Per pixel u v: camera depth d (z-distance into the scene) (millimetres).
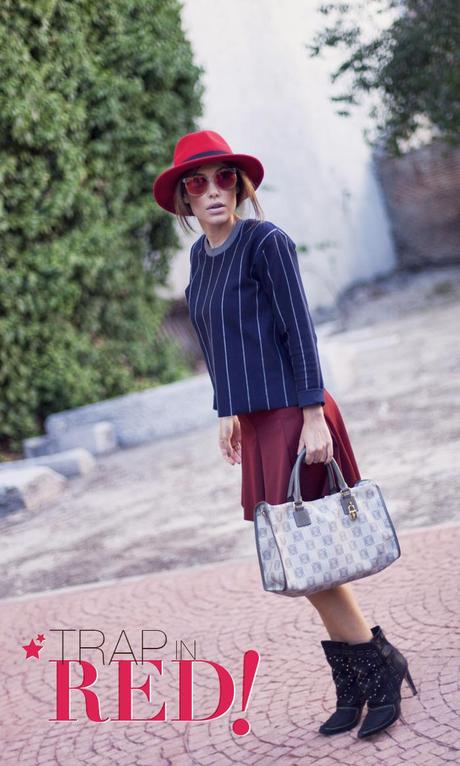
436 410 8867
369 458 7512
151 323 14523
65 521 7906
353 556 2648
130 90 13320
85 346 12977
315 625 4039
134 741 3266
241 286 2766
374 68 11023
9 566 6699
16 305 12094
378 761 2678
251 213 3068
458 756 2596
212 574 5250
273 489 2744
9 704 3906
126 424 11773
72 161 12453
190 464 9281
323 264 23578
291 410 2756
